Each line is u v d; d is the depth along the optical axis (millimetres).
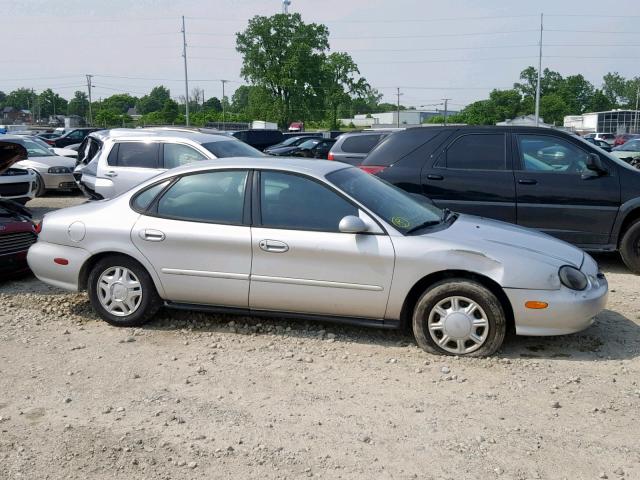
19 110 149375
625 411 4156
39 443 3787
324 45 72062
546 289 4859
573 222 7758
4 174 12727
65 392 4473
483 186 7977
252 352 5191
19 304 6539
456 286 4930
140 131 10500
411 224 5227
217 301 5473
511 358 5012
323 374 4754
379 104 138500
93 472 3486
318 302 5211
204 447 3740
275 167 5395
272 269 5246
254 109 72250
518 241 5199
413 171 8250
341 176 5484
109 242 5613
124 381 4652
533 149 7984
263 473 3475
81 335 5602
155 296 5664
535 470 3494
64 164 16266
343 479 3416
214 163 5602
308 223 5211
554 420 4047
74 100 140500
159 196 5617
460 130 8258
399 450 3703
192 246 5410
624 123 80750
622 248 7688
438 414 4129
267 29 69750
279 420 4059
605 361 4965
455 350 5023
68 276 5805
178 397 4387
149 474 3469
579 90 123688
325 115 76750
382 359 5020
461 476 3439
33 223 7648
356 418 4082
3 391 4496
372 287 5059
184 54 59531
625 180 7609
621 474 3457
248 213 5344
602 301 5031
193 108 118875
